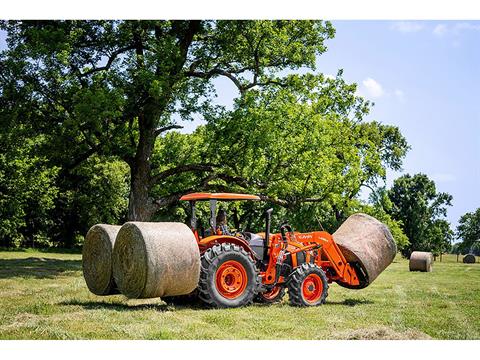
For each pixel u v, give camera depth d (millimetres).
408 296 12445
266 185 21875
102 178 45594
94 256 10562
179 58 21188
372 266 11586
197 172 24469
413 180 65625
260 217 34125
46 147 21797
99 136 21141
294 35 24625
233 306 9766
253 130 21469
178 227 9453
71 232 48781
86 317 8273
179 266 9062
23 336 7000
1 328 7473
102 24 22641
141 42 23094
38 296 11141
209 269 9625
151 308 9430
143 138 22531
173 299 10219
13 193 38312
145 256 8875
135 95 21094
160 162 26016
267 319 8570
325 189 23688
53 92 20625
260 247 10867
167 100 20547
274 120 21922
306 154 22016
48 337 6969
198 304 10141
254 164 22062
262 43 23453
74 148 22125
